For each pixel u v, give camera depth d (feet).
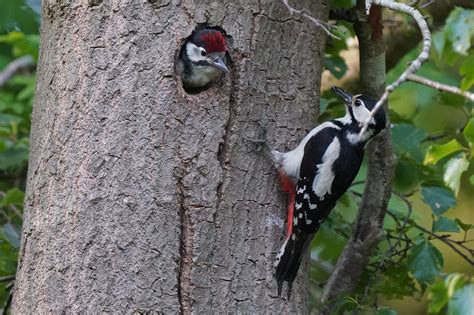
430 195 44.34
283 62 37.32
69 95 36.04
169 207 34.88
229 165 35.94
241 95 36.35
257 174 36.45
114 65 35.63
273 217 36.60
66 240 35.17
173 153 35.19
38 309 35.42
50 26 37.52
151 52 35.63
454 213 58.85
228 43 36.58
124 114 35.32
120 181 34.96
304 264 37.91
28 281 36.06
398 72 53.83
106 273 34.60
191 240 35.01
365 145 39.06
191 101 35.65
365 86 41.45
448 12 51.13
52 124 36.37
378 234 42.68
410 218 45.75
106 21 35.94
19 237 45.27
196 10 36.11
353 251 42.96
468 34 43.04
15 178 52.70
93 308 34.50
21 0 50.85
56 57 36.83
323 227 46.01
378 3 32.63
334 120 39.73
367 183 42.75
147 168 35.01
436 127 54.85
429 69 53.78
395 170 44.32
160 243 34.71
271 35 37.06
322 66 39.04
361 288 45.37
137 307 34.35
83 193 35.14
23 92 53.72
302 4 37.88
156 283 34.50
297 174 36.88
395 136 46.09
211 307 34.96
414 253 41.91
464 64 40.09
